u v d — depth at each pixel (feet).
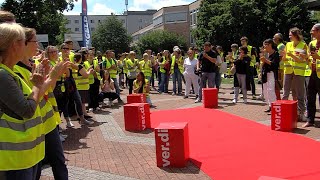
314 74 27.12
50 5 153.28
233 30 123.65
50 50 23.79
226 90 59.47
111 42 240.32
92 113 40.47
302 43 29.19
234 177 17.74
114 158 22.20
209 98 40.14
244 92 41.91
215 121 32.19
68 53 28.04
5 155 9.58
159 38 206.08
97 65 41.55
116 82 49.67
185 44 208.95
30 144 10.05
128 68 54.90
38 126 10.59
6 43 9.52
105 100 51.62
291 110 26.37
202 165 19.81
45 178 18.94
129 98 37.42
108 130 30.71
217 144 24.07
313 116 27.81
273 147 22.62
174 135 19.48
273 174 17.85
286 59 29.76
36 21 152.97
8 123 9.63
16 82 9.79
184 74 51.13
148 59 62.54
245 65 41.29
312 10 118.21
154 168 19.79
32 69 12.59
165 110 40.81
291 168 18.57
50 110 14.55
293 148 22.18
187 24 233.96
